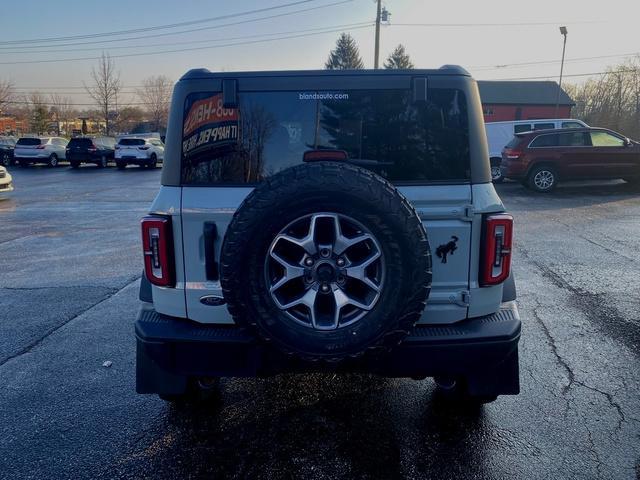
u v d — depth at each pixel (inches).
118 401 147.4
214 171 115.6
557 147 601.3
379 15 1301.7
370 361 110.5
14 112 3085.6
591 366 163.6
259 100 115.9
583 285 248.7
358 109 115.5
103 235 396.8
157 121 2925.7
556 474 112.7
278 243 102.3
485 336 110.7
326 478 112.3
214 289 113.7
